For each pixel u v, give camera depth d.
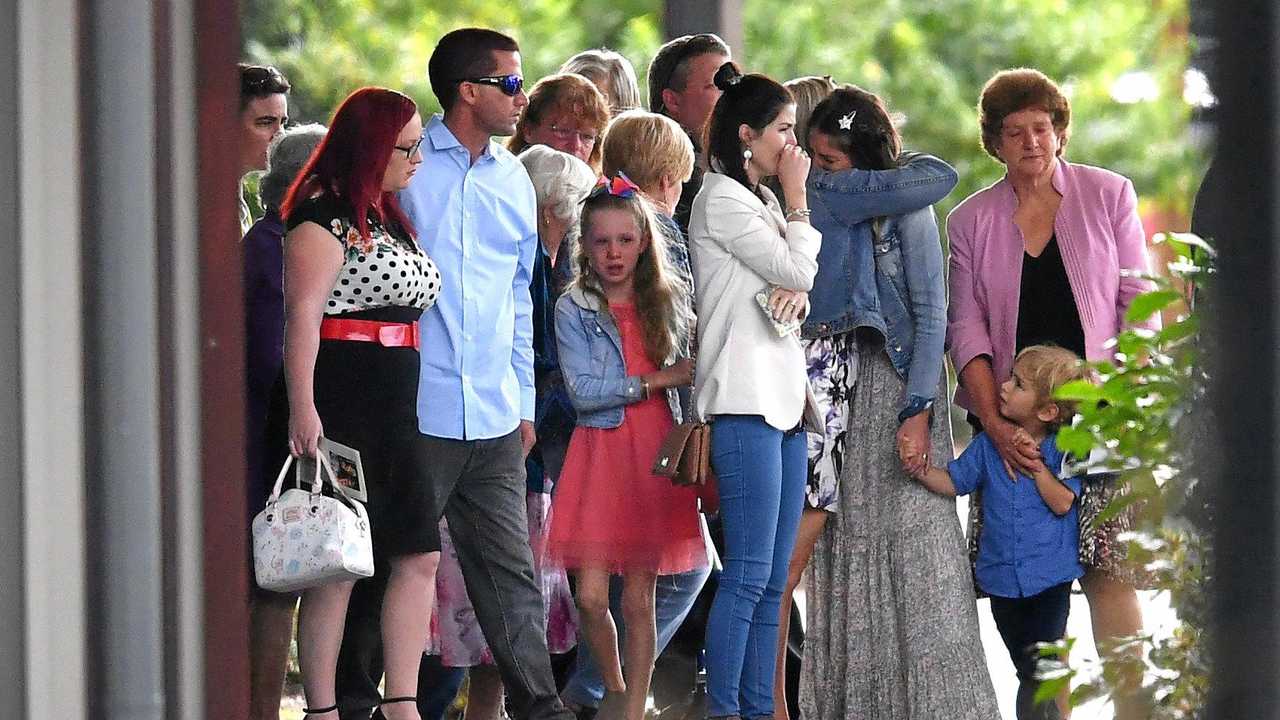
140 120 9.42
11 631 9.36
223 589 9.91
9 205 9.27
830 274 18.77
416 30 49.50
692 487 18.05
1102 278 19.12
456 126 17.44
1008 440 18.81
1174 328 11.49
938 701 18.88
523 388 18.12
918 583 18.97
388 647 16.58
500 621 17.69
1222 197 9.13
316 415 15.88
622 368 17.92
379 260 16.17
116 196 9.43
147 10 9.41
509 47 17.44
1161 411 12.08
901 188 18.52
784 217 18.25
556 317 18.12
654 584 18.02
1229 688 9.16
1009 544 18.83
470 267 17.30
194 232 9.70
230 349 9.93
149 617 9.52
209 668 9.89
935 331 18.73
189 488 9.68
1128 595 18.53
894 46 53.53
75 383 9.41
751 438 17.38
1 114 9.25
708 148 18.05
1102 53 51.75
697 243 17.86
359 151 16.16
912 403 18.73
